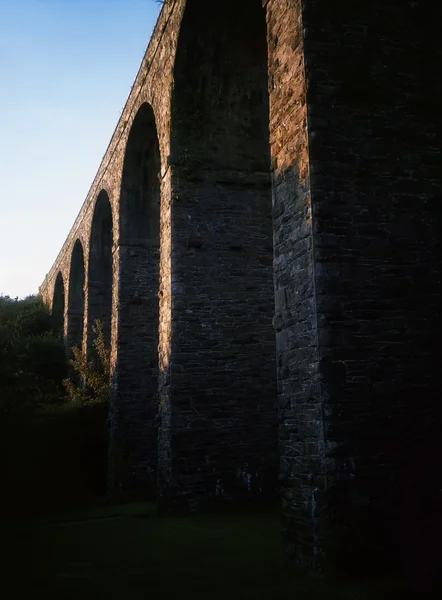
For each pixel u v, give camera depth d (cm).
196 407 931
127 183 1331
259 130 1025
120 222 1326
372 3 616
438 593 449
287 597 457
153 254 1343
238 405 948
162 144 1028
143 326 1316
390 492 523
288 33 622
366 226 569
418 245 580
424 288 573
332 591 462
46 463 1297
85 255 1811
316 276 547
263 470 940
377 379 543
